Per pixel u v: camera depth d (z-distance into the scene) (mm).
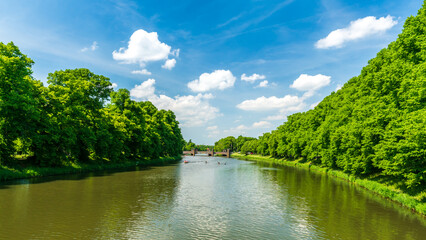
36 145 39438
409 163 22547
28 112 34094
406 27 29688
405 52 29047
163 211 23219
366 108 36344
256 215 22609
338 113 53594
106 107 69500
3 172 34031
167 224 19641
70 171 45375
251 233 18125
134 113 72125
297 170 67250
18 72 33438
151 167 67312
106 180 39250
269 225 19906
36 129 38531
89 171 49812
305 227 19406
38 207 22594
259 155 171750
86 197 27125
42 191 28797
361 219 21375
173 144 115562
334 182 43312
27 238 15875
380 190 31391
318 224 20141
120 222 19656
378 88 34812
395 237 17312
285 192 33656
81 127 47750
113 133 59094
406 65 26844
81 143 50219
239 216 22266
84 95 49844
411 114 21938
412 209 24047
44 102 40000
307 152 76375
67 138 41906
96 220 19859
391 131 26016
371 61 45312
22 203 23562
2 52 34344
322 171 62781
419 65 22547
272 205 26359
